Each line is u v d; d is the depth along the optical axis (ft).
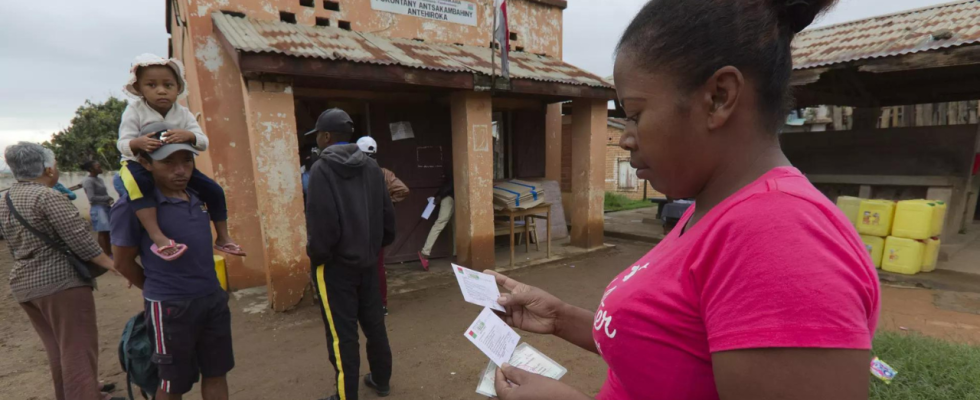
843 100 24.50
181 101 23.65
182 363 7.49
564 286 18.26
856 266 1.79
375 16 19.30
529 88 18.71
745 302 1.79
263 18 16.84
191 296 7.44
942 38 15.31
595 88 20.92
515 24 23.70
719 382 1.90
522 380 3.20
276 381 10.99
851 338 1.65
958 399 8.41
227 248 9.02
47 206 8.09
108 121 53.62
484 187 19.42
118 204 7.27
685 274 2.15
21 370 11.81
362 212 9.25
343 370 9.24
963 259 19.99
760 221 1.85
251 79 14.06
